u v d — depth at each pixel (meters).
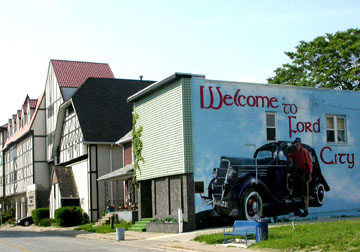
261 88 30.19
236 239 20.66
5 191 80.62
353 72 46.12
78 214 44.41
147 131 31.92
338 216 31.83
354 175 32.97
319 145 31.81
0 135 85.44
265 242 18.53
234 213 28.11
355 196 32.78
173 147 28.56
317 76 48.38
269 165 29.64
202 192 27.48
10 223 61.50
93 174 45.44
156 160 30.61
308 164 31.12
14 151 73.50
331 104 32.69
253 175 28.98
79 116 46.72
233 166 28.50
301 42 51.22
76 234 33.62
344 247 16.33
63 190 47.94
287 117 30.83
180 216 26.98
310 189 30.98
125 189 43.16
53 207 50.69
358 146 33.44
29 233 37.97
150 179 31.98
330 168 32.06
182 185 27.94
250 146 29.25
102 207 45.28
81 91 48.56
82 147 46.78
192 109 27.98
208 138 28.14
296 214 30.16
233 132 28.86
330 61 48.25
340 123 33.16
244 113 29.38
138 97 32.91
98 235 30.73
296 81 50.16
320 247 16.75
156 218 30.97
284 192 29.91
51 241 27.20
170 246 20.88
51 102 59.00
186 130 27.66
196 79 28.30
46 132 62.09
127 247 22.23
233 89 29.23
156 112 30.75
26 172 65.00
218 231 24.53
